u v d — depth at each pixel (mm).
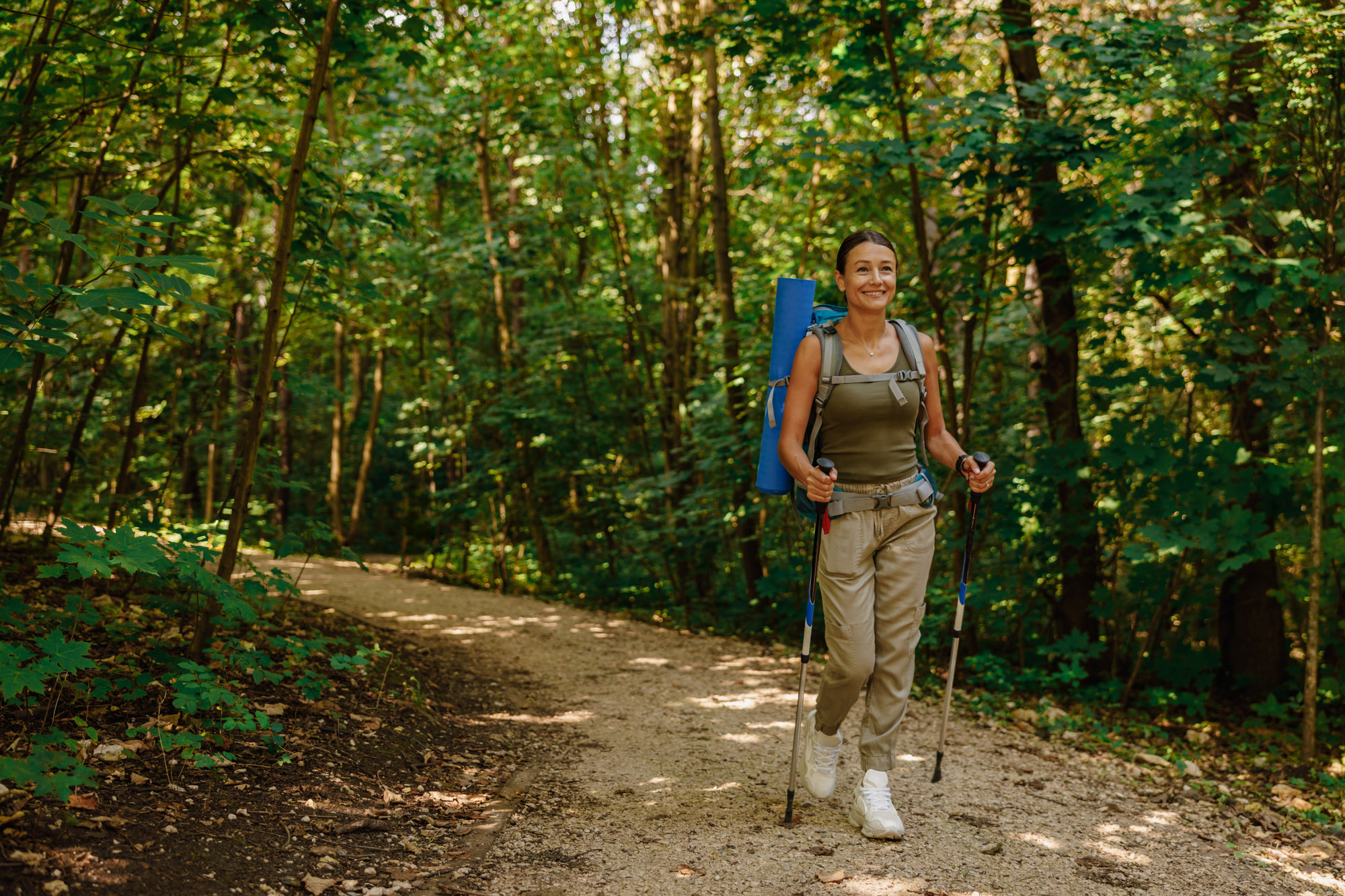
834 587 2881
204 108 4387
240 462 3590
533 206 10734
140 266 2936
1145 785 4016
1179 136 5328
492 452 10789
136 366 7949
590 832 2871
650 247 12492
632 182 10047
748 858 2678
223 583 3094
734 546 9211
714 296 9789
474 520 12164
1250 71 5230
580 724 4305
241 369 10812
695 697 4957
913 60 5613
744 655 6293
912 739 4359
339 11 4055
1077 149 5277
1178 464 5527
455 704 4332
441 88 10109
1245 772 4578
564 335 10562
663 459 10555
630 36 9852
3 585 4145
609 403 11328
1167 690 5922
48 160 4566
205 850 2316
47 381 6094
